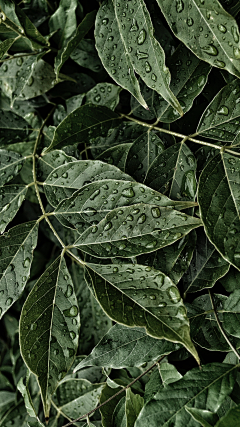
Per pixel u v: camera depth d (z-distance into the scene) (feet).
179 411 1.90
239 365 1.95
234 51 1.88
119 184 1.98
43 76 2.20
